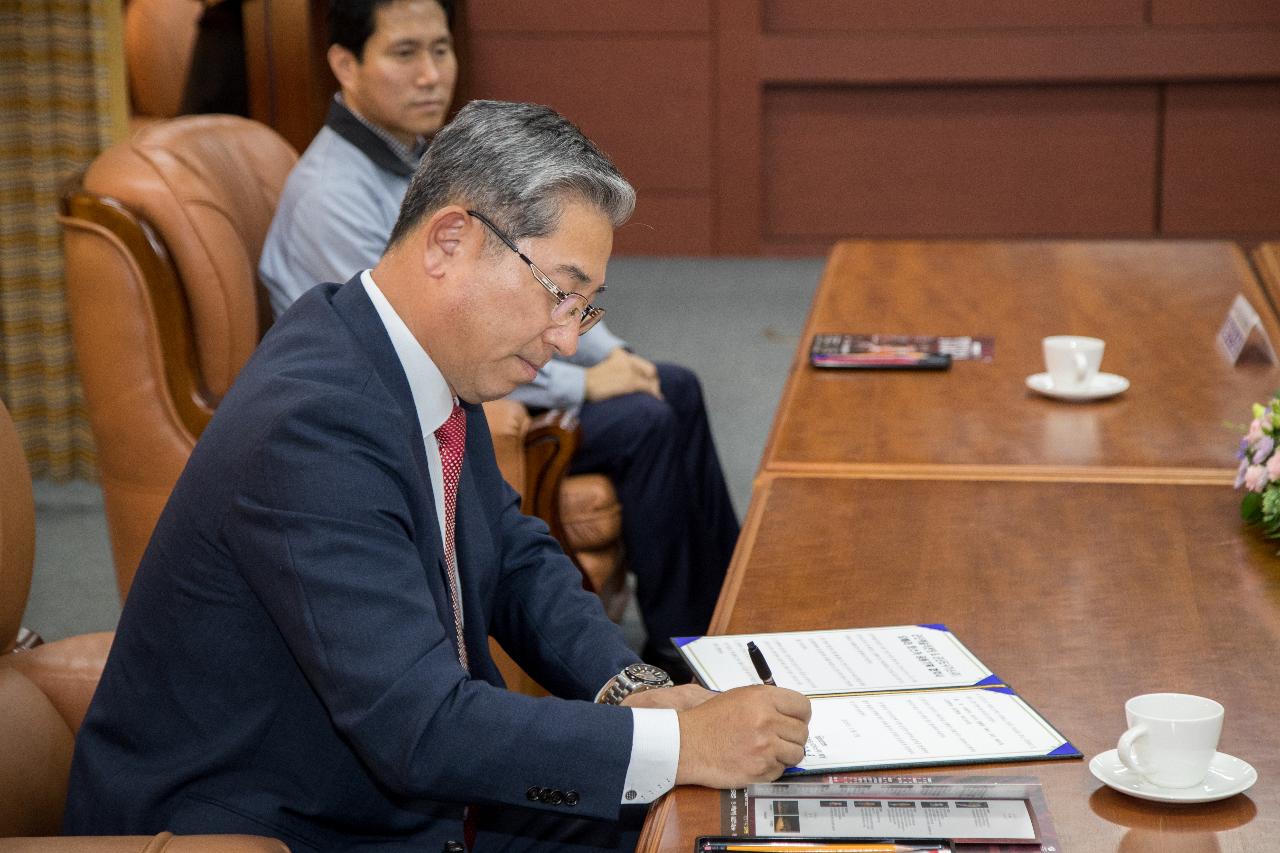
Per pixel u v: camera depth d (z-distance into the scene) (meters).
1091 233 7.31
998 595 1.78
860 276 3.60
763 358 5.88
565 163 1.48
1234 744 1.41
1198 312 3.14
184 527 1.51
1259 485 1.90
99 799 1.57
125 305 2.74
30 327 4.45
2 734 1.63
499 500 1.83
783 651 1.64
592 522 3.07
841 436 2.41
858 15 7.17
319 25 4.31
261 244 3.09
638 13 7.25
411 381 1.57
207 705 1.54
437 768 1.40
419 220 1.52
